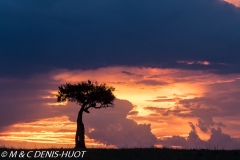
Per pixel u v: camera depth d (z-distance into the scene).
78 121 63.94
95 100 65.00
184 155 49.62
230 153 50.84
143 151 52.34
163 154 50.22
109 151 52.47
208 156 49.00
